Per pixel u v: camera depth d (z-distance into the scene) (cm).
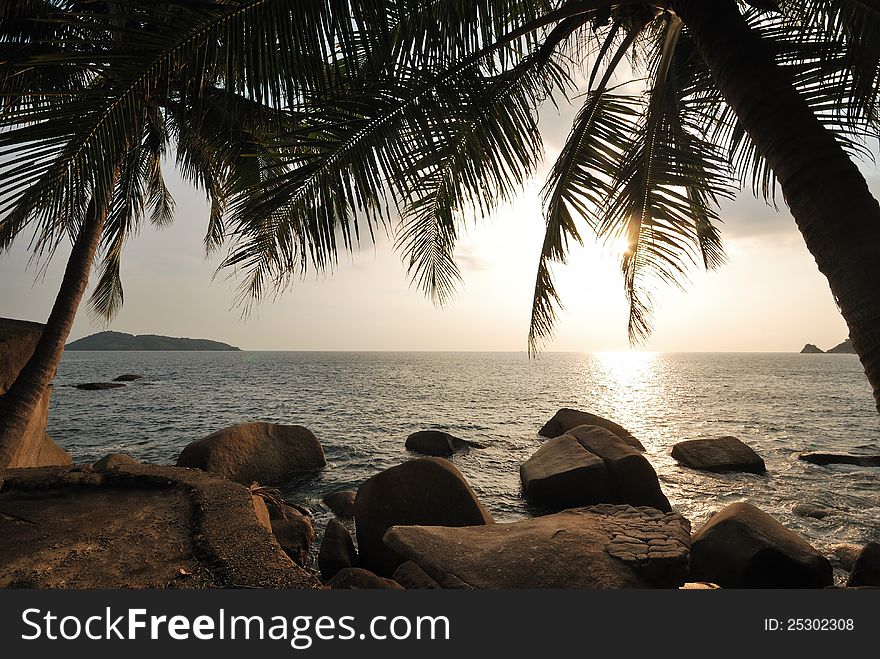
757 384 5869
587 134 495
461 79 350
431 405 3394
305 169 345
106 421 2542
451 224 466
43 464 822
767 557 585
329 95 317
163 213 1191
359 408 3191
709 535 643
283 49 272
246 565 314
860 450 1753
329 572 677
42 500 460
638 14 324
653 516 641
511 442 1952
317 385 5281
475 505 732
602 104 488
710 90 460
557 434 1984
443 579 475
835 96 357
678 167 499
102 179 272
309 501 1139
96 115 259
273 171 370
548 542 538
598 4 311
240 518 395
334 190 356
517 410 3120
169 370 8444
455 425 2427
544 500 1047
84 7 518
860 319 214
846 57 319
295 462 1346
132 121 270
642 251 566
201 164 856
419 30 318
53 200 263
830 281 228
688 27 288
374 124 343
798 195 236
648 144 472
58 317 729
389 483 753
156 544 356
